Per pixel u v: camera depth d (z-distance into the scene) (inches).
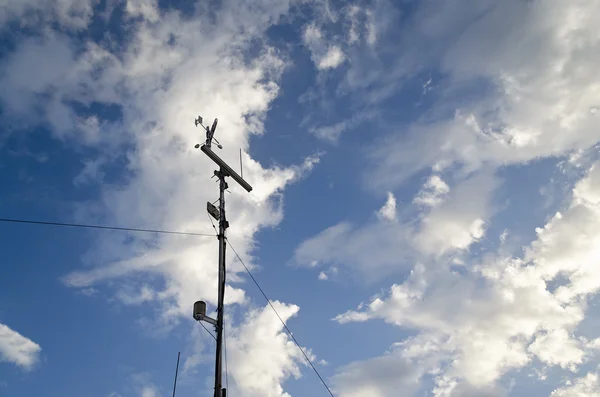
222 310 635.5
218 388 567.8
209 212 708.7
